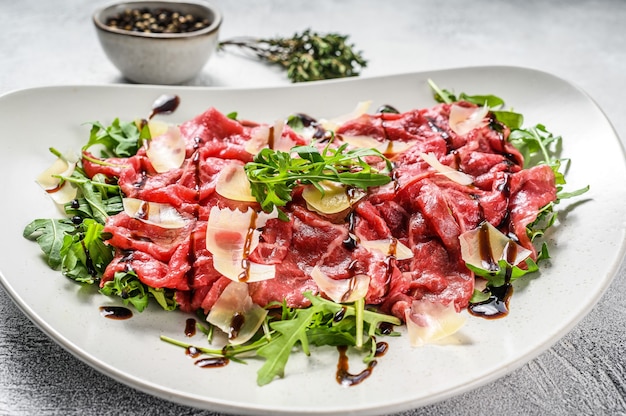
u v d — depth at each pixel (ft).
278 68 2.25
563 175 1.66
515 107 1.85
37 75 2.15
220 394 1.25
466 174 1.59
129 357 1.31
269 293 1.38
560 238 1.52
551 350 1.44
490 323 1.38
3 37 2.32
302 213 1.47
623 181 1.58
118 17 2.14
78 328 1.34
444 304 1.41
